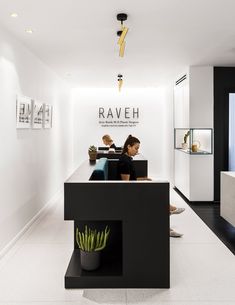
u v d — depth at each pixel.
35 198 4.96
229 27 3.73
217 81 5.95
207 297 2.70
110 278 2.83
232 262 3.41
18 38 4.06
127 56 5.10
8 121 3.75
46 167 5.73
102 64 5.70
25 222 4.43
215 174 6.08
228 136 6.03
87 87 8.75
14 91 3.96
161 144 9.08
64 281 2.90
